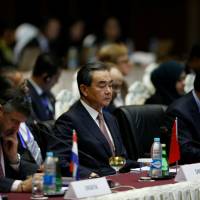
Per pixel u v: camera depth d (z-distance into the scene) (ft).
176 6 132.05
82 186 34.32
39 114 57.67
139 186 37.22
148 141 49.65
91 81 43.16
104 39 98.58
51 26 93.09
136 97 65.98
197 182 38.55
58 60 62.39
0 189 36.32
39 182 35.06
